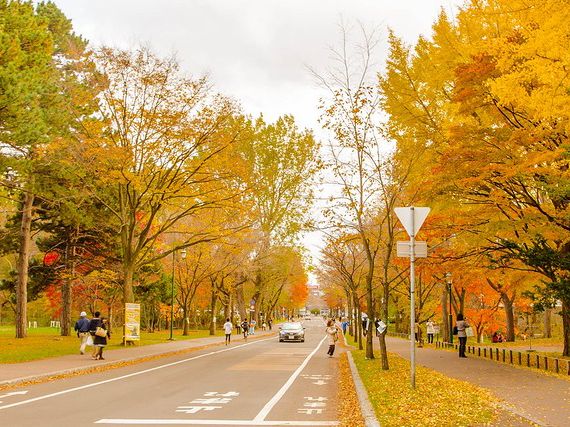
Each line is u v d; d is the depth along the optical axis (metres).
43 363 20.67
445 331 41.88
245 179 30.72
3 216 51.28
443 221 21.14
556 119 17.06
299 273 71.06
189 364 22.64
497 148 18.23
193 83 28.81
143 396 13.06
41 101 27.03
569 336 23.62
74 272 42.28
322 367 21.38
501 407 10.54
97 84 28.62
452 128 18.23
